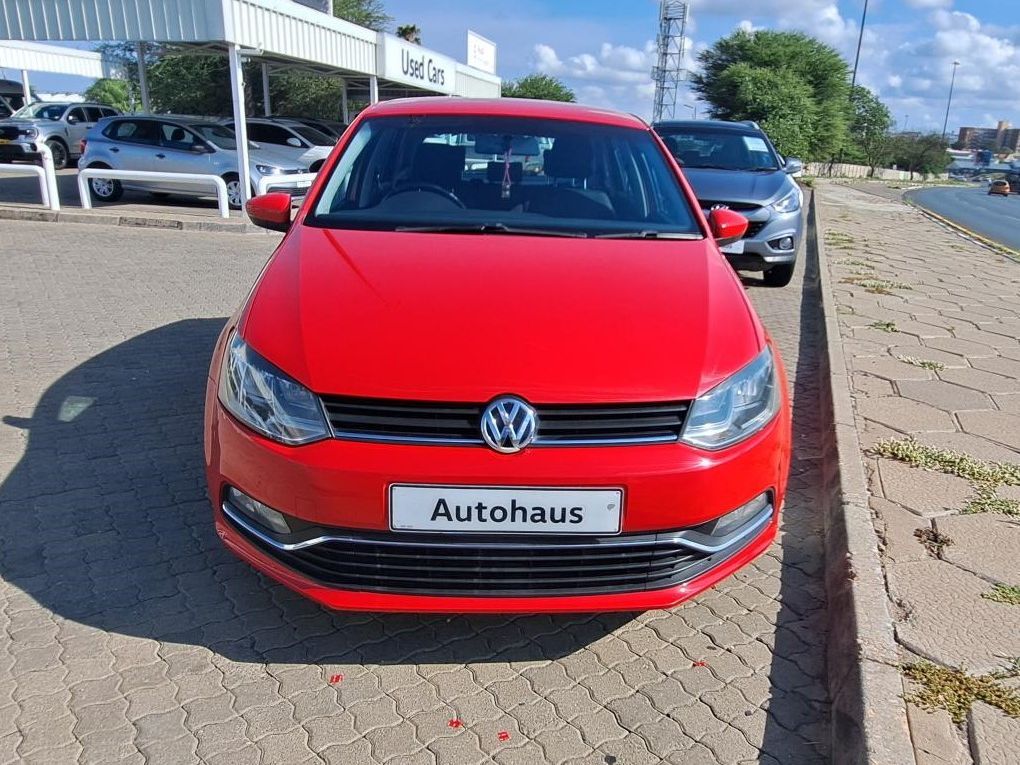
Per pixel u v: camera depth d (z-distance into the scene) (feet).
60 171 64.95
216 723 7.44
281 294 8.86
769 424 8.47
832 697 8.02
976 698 7.57
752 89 150.82
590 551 7.66
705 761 7.22
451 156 12.10
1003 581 9.53
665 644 8.87
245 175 40.42
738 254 26.50
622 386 7.67
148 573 9.75
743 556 8.35
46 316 20.90
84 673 8.00
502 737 7.43
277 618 9.04
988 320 23.88
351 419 7.57
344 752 7.17
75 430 13.75
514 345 7.91
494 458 7.41
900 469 12.65
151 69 97.60
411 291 8.68
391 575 7.73
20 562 9.85
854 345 20.33
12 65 81.61
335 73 65.67
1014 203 120.47
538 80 193.57
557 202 11.43
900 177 228.43
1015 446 13.73
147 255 30.30
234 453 8.02
